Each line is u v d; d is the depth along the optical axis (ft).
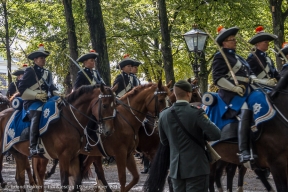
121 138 31.45
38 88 33.06
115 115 30.53
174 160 21.12
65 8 62.80
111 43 87.66
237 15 74.13
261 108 26.37
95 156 35.94
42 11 79.92
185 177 20.83
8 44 75.61
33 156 33.01
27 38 86.02
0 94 45.14
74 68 62.13
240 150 26.40
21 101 34.63
